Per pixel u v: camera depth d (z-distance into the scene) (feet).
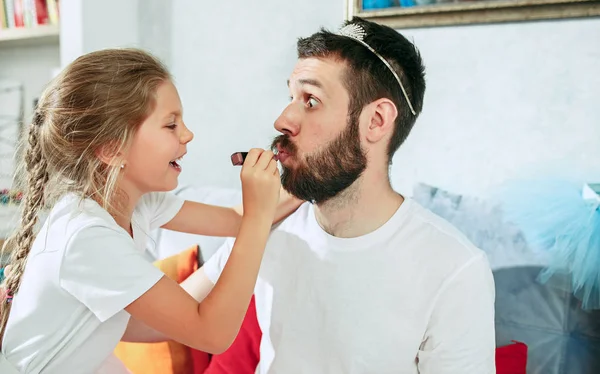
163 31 5.72
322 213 3.16
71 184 3.03
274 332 3.28
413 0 4.21
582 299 3.72
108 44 5.79
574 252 3.76
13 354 2.99
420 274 2.93
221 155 5.50
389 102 2.90
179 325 2.72
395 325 2.93
